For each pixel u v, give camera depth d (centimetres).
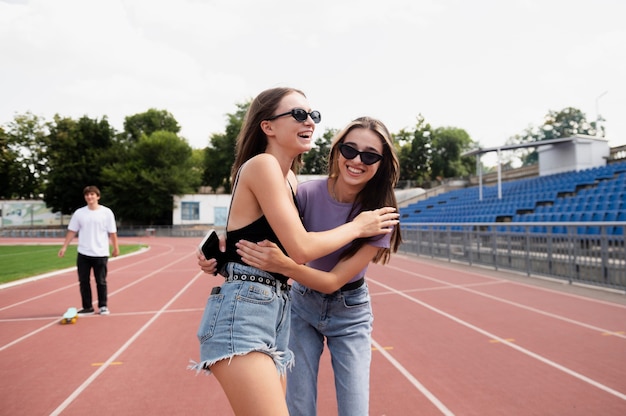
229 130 5616
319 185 209
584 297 705
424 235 1521
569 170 2259
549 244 897
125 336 526
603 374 364
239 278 156
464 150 5631
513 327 529
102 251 656
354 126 197
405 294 782
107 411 313
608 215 1074
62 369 407
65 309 704
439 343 470
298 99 172
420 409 306
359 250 188
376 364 406
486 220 1712
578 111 6153
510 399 319
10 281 991
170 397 337
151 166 4691
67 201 5050
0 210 5334
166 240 3656
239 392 144
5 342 505
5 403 330
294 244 148
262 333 154
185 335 529
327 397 334
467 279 958
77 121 5569
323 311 206
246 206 158
